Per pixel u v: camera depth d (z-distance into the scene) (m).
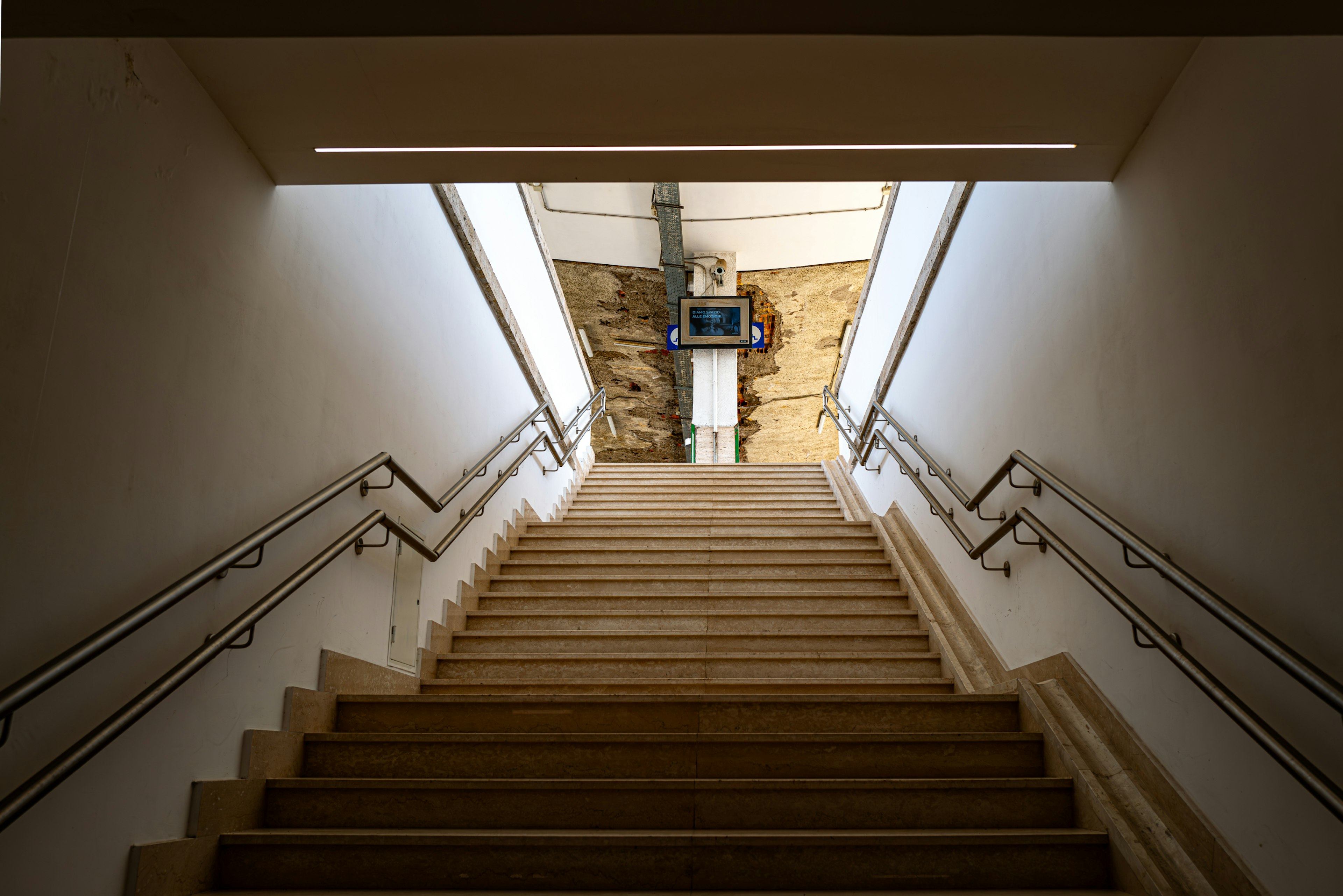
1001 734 2.92
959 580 4.49
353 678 3.29
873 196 10.12
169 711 2.19
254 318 2.62
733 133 2.59
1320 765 1.85
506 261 5.65
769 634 4.51
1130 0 1.48
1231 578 2.14
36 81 1.79
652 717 3.21
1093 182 2.91
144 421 2.09
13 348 1.69
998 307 3.87
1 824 1.47
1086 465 2.96
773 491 7.82
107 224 1.98
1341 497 1.76
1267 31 1.55
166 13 1.50
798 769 2.88
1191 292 2.32
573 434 8.13
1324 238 1.81
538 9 1.52
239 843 2.34
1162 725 2.47
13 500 1.68
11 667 1.67
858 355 7.47
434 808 2.61
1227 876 2.14
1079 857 2.39
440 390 4.30
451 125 2.54
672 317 12.26
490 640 4.46
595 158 2.73
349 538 2.98
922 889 2.35
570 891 2.32
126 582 2.01
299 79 2.37
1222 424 2.18
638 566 5.44
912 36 2.20
